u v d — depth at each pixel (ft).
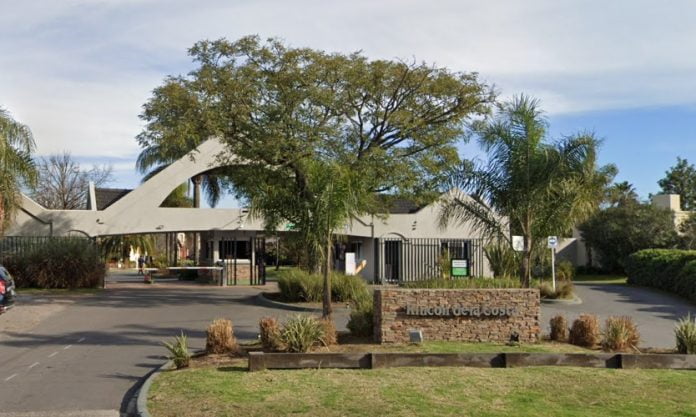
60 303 72.59
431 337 43.06
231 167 80.53
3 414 27.78
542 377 31.94
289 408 26.61
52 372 36.78
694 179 183.11
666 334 53.11
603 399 28.12
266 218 58.65
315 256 51.08
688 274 84.79
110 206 101.71
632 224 142.61
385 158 75.66
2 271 56.59
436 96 76.54
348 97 74.38
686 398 28.45
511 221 51.34
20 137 76.43
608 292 94.84
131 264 181.37
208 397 28.60
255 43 71.77
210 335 39.68
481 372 32.96
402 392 28.91
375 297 43.52
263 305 73.46
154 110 71.56
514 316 43.55
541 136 50.16
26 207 97.60
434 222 116.78
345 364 34.12
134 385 33.50
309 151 69.05
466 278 61.52
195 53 72.59
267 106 72.49
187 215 104.68
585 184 50.98
